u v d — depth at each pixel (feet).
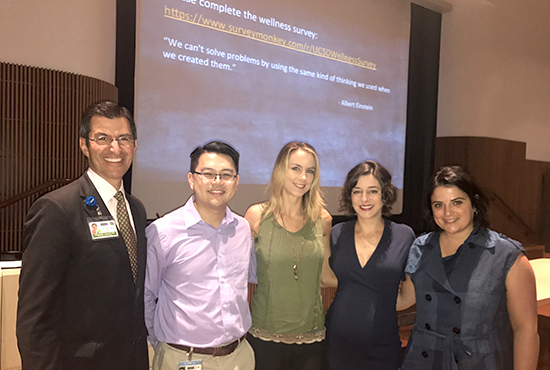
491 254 4.92
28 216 4.19
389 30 17.94
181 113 12.56
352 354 5.97
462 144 19.66
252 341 6.12
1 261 8.46
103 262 4.33
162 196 12.30
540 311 13.37
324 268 6.83
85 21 10.66
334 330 6.13
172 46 12.32
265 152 14.38
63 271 4.11
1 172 9.61
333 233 6.69
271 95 14.44
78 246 4.23
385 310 5.99
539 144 23.40
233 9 13.47
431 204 5.34
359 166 6.30
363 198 6.11
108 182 4.65
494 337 4.85
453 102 20.10
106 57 11.28
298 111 15.17
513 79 21.56
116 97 11.44
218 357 4.99
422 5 19.21
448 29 20.15
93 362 4.23
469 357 4.80
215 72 13.16
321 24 15.70
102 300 4.32
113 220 4.50
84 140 4.60
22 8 9.74
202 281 5.04
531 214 22.04
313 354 6.13
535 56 22.49
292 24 14.89
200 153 5.17
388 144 18.16
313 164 6.34
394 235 6.23
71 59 10.46
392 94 18.21
